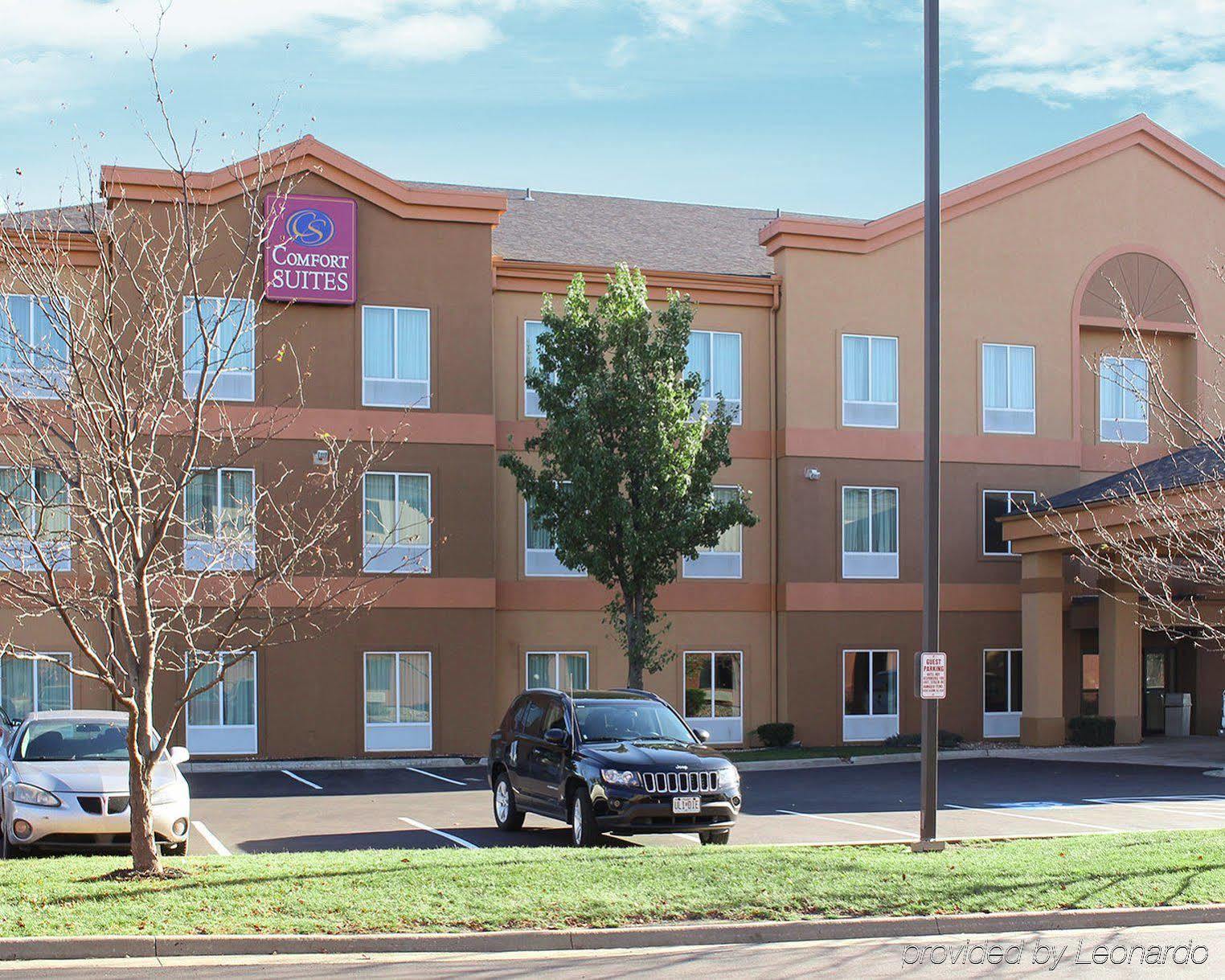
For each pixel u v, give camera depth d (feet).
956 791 72.84
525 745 55.31
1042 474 108.58
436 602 93.04
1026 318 109.09
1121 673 100.48
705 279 102.99
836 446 104.06
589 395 84.84
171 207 85.05
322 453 90.22
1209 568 62.95
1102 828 56.75
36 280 45.50
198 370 87.86
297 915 34.19
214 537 50.75
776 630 103.60
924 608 48.65
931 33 48.65
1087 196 111.24
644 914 35.24
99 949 31.53
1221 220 114.42
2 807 47.21
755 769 87.66
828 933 35.12
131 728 38.42
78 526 50.90
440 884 37.81
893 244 106.63
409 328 94.02
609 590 100.32
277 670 89.81
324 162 91.50
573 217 115.65
